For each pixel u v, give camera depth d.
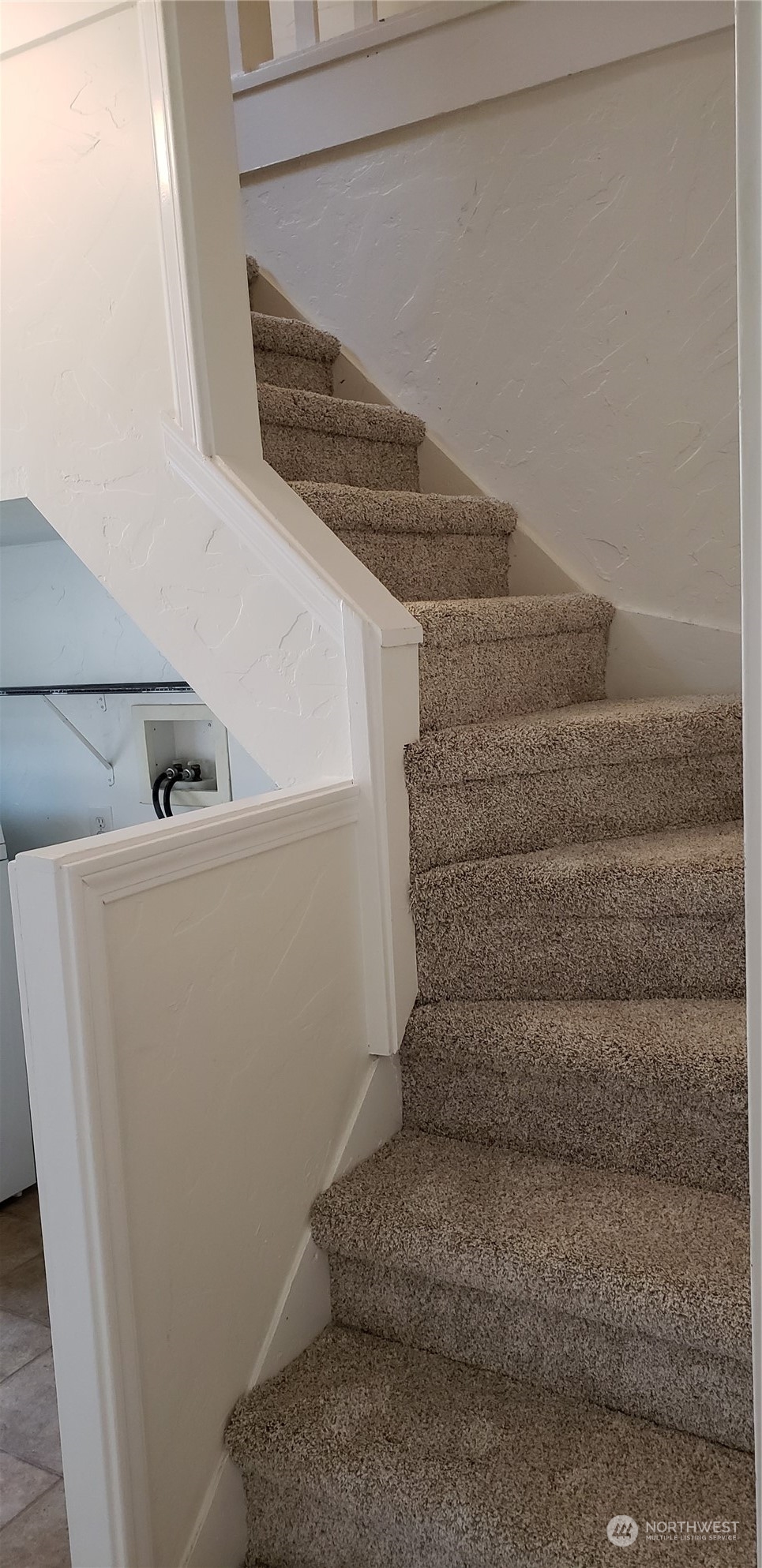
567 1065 1.49
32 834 2.85
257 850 1.33
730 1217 1.38
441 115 2.33
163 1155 1.20
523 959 1.66
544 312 2.29
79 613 2.66
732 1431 1.25
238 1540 1.36
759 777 0.58
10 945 2.49
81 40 1.55
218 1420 1.32
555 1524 1.13
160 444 1.61
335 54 2.43
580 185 2.19
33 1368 1.94
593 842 1.81
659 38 2.01
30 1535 1.55
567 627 2.12
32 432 1.76
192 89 1.49
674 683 2.27
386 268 2.50
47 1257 1.14
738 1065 1.39
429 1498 1.18
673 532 2.22
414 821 1.65
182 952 1.22
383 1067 1.65
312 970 1.48
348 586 1.54
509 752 1.68
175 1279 1.23
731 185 2.02
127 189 1.55
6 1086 2.49
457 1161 1.58
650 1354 1.28
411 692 1.62
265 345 2.30
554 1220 1.38
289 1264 1.45
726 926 1.58
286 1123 1.43
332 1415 1.32
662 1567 1.08
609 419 2.25
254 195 2.69
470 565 2.26
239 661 1.63
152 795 2.57
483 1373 1.41
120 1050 1.13
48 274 1.67
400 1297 1.48
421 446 2.50
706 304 2.09
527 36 2.16
